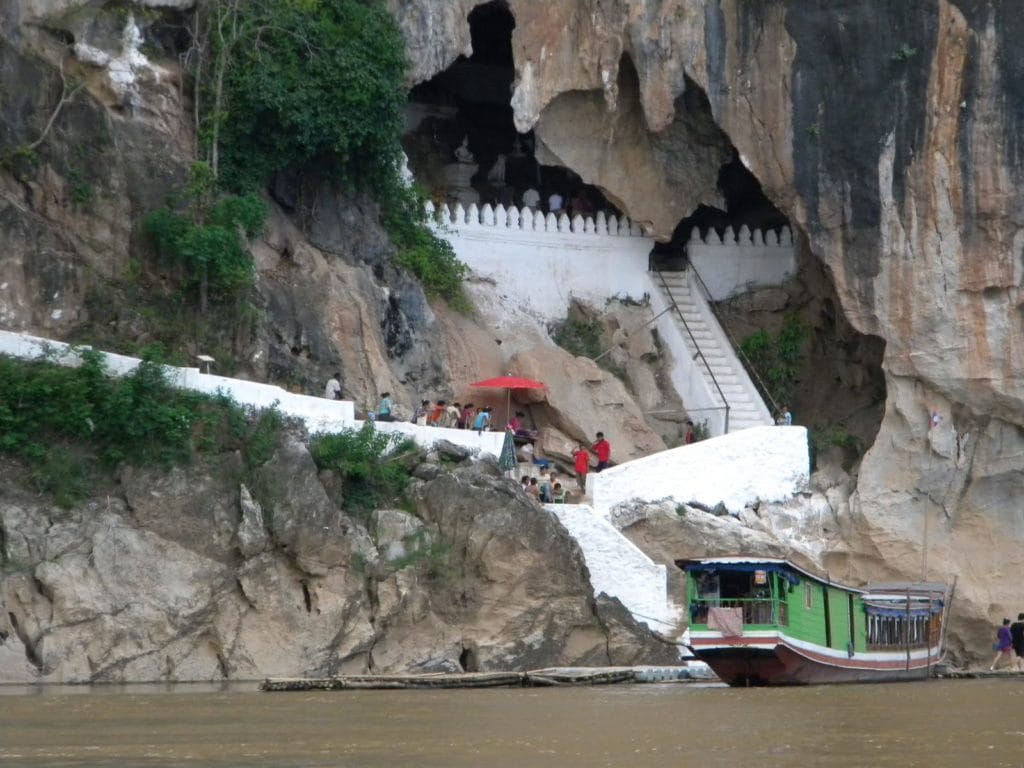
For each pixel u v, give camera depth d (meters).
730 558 79.19
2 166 90.94
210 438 85.94
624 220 116.31
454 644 87.19
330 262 101.12
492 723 62.03
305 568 85.19
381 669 85.56
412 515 89.06
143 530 83.12
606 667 88.00
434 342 104.50
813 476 107.62
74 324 90.44
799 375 116.69
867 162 106.44
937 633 95.31
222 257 93.12
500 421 106.00
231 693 75.12
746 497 102.81
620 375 112.38
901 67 105.81
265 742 56.31
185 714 65.06
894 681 87.31
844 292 107.81
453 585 88.12
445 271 108.44
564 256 114.25
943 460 107.19
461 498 89.56
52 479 82.50
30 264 89.50
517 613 88.75
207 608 83.00
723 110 108.62
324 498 86.56
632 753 53.47
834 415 114.31
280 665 83.50
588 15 108.75
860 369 114.44
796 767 50.50
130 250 93.31
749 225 123.19
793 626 79.94
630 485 99.06
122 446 84.19
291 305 97.06
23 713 65.19
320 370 97.12
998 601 106.38
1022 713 66.56
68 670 80.06
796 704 70.19
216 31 97.88
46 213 91.94
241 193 97.38
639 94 110.50
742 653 78.88
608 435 106.31
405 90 104.69
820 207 107.62
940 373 106.56
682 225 122.00
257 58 97.69
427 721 62.66
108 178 93.31
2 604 79.81
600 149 112.62
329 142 99.25
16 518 81.38
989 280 105.50
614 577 93.56
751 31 107.94
